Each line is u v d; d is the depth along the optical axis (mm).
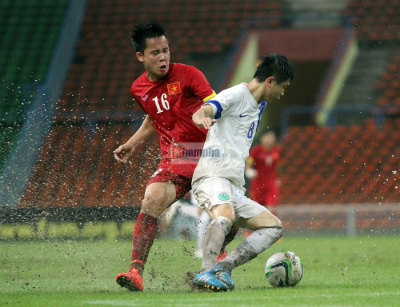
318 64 69188
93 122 59750
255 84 15992
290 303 12562
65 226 33156
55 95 65250
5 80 66562
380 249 33906
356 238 44938
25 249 28594
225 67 69500
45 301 13602
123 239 38531
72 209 37469
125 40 72438
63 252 28188
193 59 70812
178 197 17328
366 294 14281
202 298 13602
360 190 59438
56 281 18422
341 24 71000
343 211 49750
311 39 69625
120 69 69375
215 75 68688
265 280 18828
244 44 70625
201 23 74438
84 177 54625
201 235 27078
